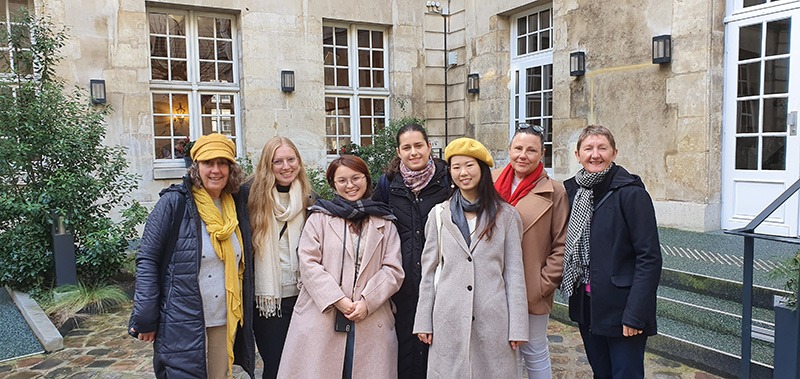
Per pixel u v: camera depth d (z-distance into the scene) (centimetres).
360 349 237
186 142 787
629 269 228
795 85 502
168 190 235
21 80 510
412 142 247
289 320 259
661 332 359
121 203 688
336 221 244
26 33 515
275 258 251
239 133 816
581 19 677
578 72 674
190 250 227
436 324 225
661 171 600
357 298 236
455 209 229
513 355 223
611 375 252
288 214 251
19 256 486
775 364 265
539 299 242
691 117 568
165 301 225
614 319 228
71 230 510
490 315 219
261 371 355
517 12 810
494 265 223
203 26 794
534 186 249
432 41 920
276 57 805
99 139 531
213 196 243
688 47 566
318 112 837
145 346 398
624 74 630
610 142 232
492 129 843
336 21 864
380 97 911
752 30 539
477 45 862
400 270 242
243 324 244
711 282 394
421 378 259
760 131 533
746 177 547
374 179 747
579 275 238
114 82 711
